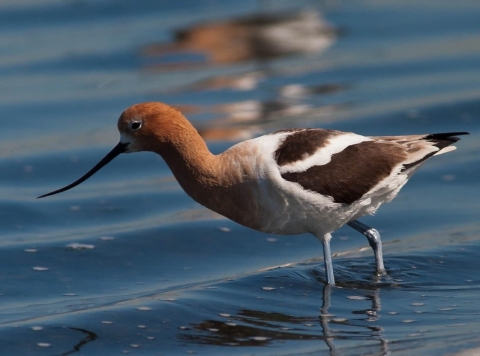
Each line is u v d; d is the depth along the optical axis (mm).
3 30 24344
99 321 9453
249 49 22688
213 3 27484
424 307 9750
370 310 9695
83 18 25688
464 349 8469
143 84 20078
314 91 19156
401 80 19531
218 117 17531
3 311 9938
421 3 26250
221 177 9906
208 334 9148
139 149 10227
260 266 11414
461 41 22203
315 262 11406
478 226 12445
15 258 11578
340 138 10227
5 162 15461
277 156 9820
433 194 13852
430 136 10570
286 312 9680
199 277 11047
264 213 9953
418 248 11695
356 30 24047
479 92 18156
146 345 8922
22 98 19094
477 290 10273
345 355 8461
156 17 25875
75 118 17875
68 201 13852
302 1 27453
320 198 9844
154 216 13273
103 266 11406
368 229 10867
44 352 8781
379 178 10109
